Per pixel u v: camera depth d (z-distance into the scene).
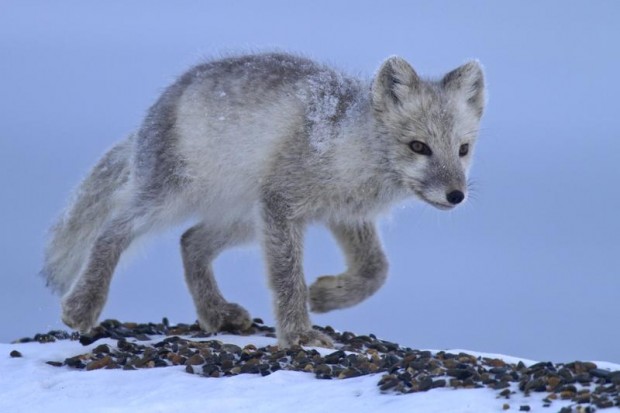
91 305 12.45
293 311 12.04
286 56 13.13
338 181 12.23
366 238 13.00
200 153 12.73
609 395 7.92
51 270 14.23
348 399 8.70
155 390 9.68
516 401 8.05
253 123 12.44
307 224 12.57
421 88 12.36
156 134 12.93
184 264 13.38
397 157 12.30
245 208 12.86
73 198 14.13
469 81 12.63
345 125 12.20
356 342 12.41
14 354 11.45
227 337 12.73
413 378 9.05
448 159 12.14
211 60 13.55
